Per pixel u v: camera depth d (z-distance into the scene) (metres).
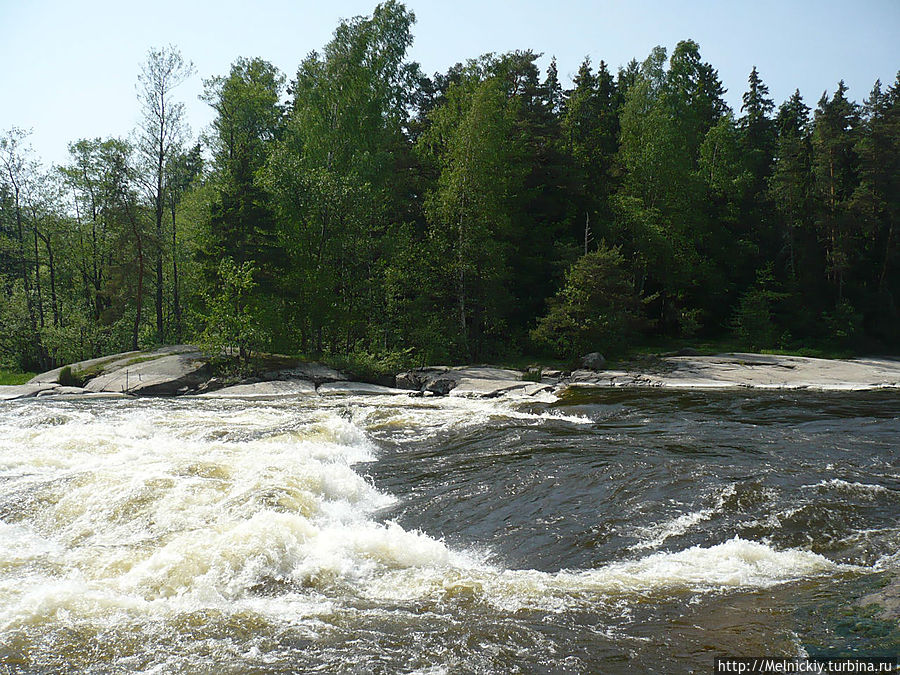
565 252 38.09
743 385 26.89
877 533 8.05
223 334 27.22
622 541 8.04
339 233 31.12
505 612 6.02
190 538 7.64
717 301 46.78
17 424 15.16
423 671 4.96
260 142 34.94
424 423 17.08
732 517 8.70
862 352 43.84
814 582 6.61
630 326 36.00
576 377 28.53
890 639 5.09
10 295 40.00
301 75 35.84
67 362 34.94
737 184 50.56
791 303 45.16
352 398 23.38
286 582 6.73
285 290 30.77
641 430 15.50
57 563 7.14
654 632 5.55
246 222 31.38
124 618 5.89
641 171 42.81
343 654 5.24
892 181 47.41
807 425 16.12
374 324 32.62
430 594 6.47
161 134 35.50
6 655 5.25
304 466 10.79
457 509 9.57
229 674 4.95
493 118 35.03
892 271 49.69
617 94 54.75
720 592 6.43
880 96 52.31
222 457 11.52
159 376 25.91
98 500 9.01
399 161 40.66
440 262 35.00
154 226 35.00
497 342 36.34
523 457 12.49
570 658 5.13
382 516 9.42
